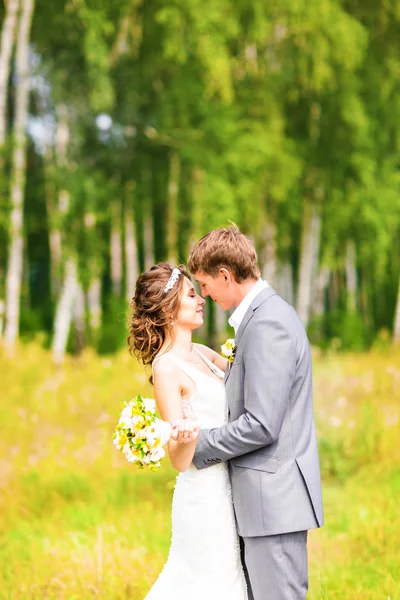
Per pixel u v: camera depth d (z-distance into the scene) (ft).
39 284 87.25
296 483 8.64
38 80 54.54
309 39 54.49
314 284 76.13
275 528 8.52
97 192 49.21
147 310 9.51
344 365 37.91
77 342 61.46
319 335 66.33
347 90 58.08
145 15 51.96
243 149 52.80
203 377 9.42
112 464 20.62
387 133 64.85
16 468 20.62
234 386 8.95
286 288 81.41
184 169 55.67
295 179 57.72
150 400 8.63
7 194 47.03
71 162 50.75
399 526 15.75
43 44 50.39
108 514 17.08
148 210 63.36
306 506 8.63
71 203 48.65
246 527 8.71
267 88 55.52
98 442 22.53
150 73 53.52
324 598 12.51
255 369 8.59
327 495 19.34
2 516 17.43
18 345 41.57
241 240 9.21
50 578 13.42
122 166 54.39
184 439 8.57
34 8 49.60
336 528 16.61
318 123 59.67
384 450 22.08
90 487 19.22
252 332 8.75
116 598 12.69
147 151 55.47
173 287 9.53
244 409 8.86
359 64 58.59
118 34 51.52
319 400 28.60
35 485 19.47
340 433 23.86
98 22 47.34
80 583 13.09
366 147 61.87
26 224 65.26
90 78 47.39
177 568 9.32
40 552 14.89
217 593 9.05
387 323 84.69
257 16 51.13
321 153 59.67
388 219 64.85
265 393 8.50
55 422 25.77
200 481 9.14
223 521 9.13
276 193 56.18
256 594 8.74
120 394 29.22
